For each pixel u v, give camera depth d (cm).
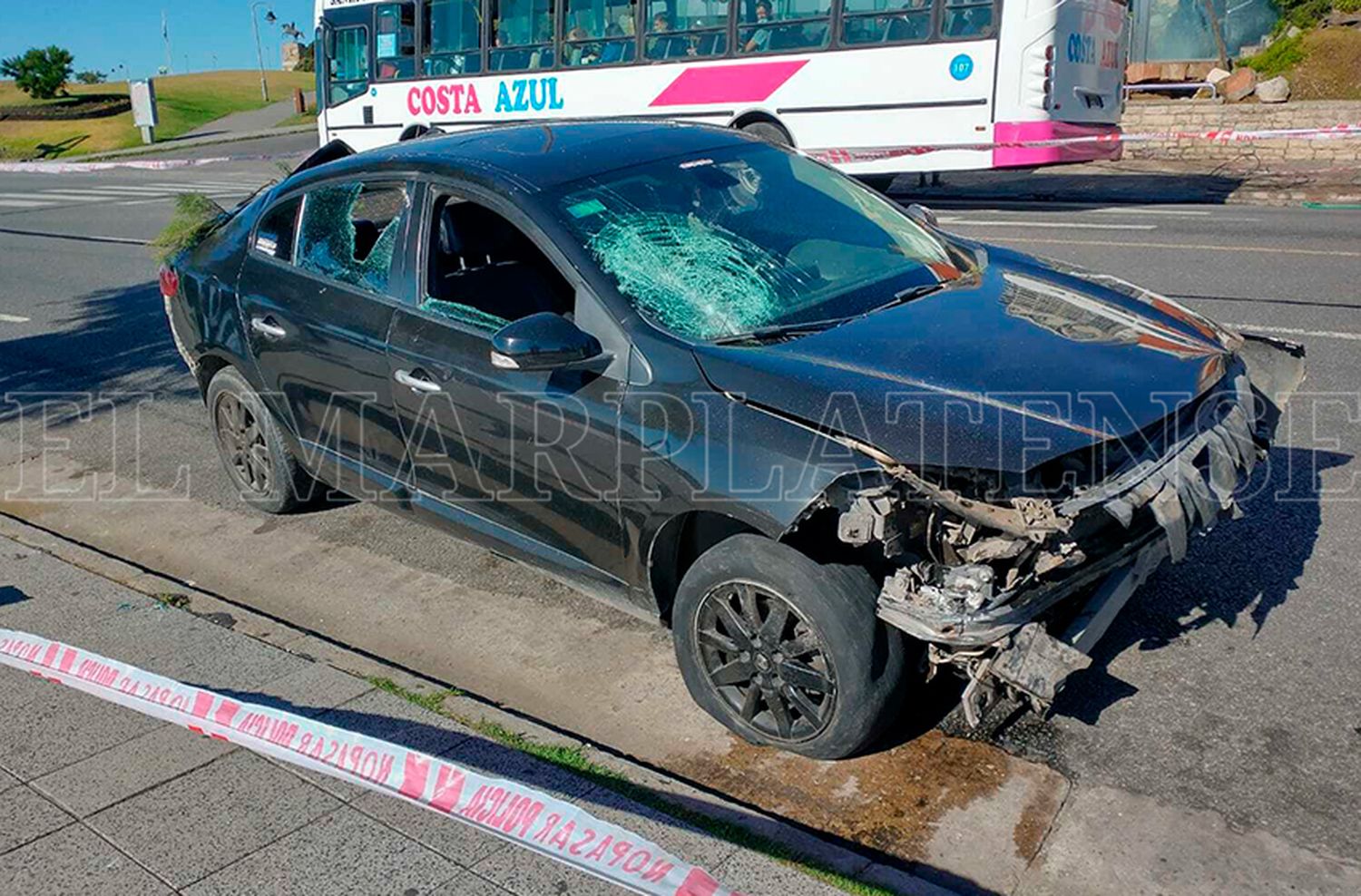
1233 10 2028
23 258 1413
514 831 288
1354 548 482
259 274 531
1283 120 1742
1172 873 314
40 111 4644
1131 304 438
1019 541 325
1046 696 319
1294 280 921
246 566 547
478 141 485
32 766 368
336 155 584
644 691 418
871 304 418
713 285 411
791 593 346
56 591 498
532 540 436
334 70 1856
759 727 372
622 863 271
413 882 309
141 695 381
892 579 335
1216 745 366
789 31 1417
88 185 2386
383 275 472
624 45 1534
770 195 469
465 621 480
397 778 312
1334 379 677
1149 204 1443
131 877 318
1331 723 372
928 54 1340
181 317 587
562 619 475
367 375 473
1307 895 303
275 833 332
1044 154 1330
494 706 395
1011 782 354
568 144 476
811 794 355
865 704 344
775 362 368
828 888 298
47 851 329
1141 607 447
